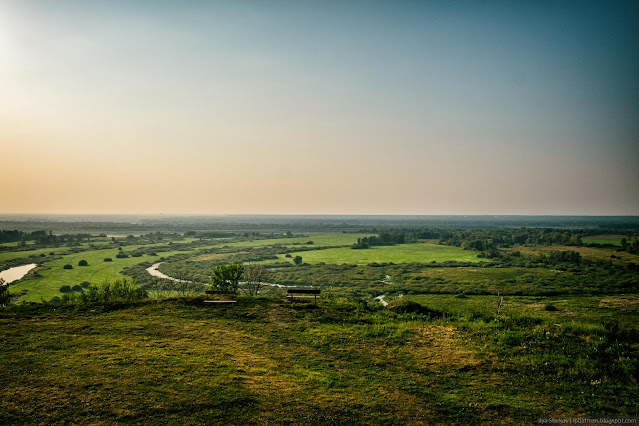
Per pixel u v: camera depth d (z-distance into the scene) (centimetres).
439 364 1842
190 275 12744
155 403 1330
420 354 1966
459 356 1942
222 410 1310
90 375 1528
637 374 1722
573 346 2034
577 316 7069
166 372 1584
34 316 2427
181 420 1238
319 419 1289
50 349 1814
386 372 1733
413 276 12744
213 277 5691
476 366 1828
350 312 2738
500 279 11912
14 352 1758
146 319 2408
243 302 2852
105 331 2128
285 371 1688
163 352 1819
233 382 1524
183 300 2861
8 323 2242
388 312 2764
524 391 1591
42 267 13400
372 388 1557
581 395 1561
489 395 1539
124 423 1208
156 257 16775
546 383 1666
